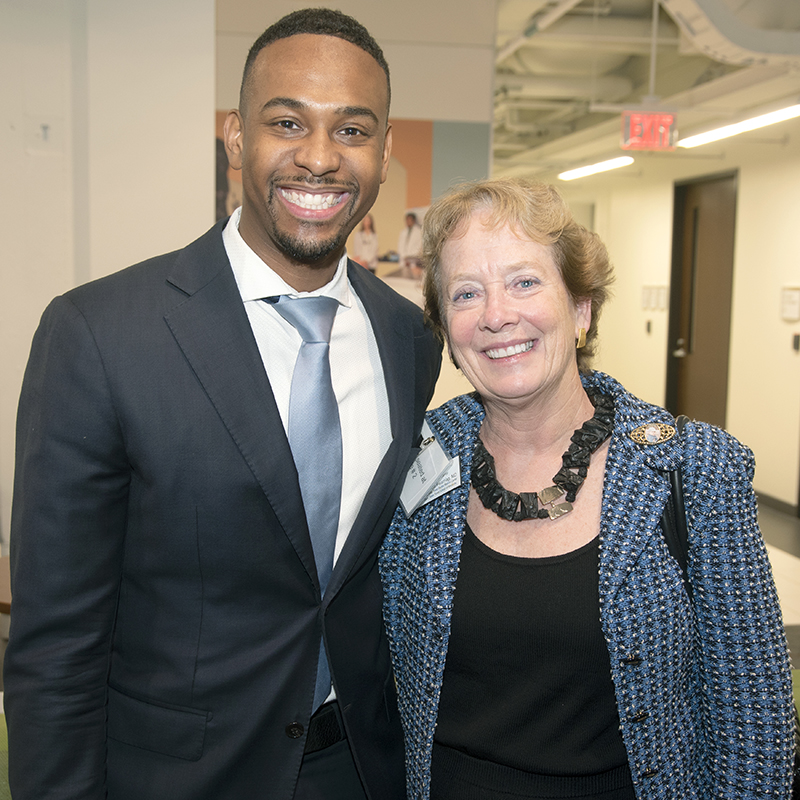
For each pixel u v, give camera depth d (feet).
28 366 4.01
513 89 27.22
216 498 3.96
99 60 9.90
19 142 9.74
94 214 10.11
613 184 37.35
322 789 4.47
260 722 4.16
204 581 4.07
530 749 4.07
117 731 4.22
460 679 4.32
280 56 3.96
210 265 4.23
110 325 3.89
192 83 10.21
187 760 4.11
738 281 26.25
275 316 4.29
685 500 4.08
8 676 3.94
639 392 34.17
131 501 4.05
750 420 25.46
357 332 4.70
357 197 4.14
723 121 19.51
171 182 10.30
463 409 4.87
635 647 3.95
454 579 4.30
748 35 14.66
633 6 21.76
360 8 15.98
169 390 3.91
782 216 23.72
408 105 16.53
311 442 4.23
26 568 3.84
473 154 16.85
